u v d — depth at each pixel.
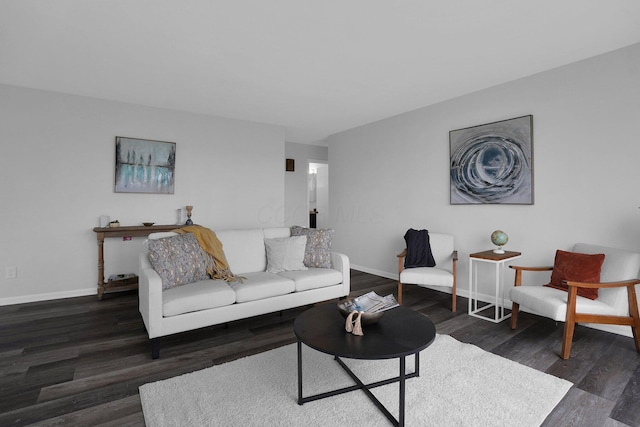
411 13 2.21
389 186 4.84
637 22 2.30
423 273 3.48
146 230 4.01
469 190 3.80
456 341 2.61
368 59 2.91
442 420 1.66
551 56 2.85
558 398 1.83
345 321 2.00
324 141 6.65
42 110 3.67
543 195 3.19
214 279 2.93
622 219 2.72
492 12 2.20
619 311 2.42
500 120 3.51
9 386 1.97
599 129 2.83
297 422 1.64
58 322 3.04
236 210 4.96
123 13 2.20
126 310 3.38
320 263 3.49
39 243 3.69
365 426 1.61
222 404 1.78
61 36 2.50
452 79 3.37
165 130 4.40
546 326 2.97
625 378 2.07
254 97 3.93
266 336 2.75
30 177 3.63
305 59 2.91
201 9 2.16
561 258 2.82
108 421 1.67
